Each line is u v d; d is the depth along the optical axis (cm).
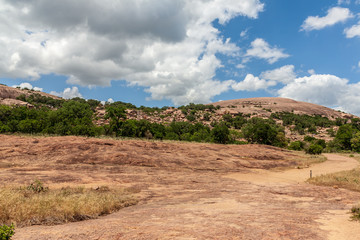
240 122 15338
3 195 789
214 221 648
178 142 4919
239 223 619
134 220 679
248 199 1192
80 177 1733
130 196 1234
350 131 9050
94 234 512
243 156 3941
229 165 3067
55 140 3044
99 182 1639
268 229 555
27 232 541
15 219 640
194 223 621
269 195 1318
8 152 2423
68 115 5897
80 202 860
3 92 15925
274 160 4003
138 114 14912
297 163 3775
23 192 1070
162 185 1700
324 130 15562
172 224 611
